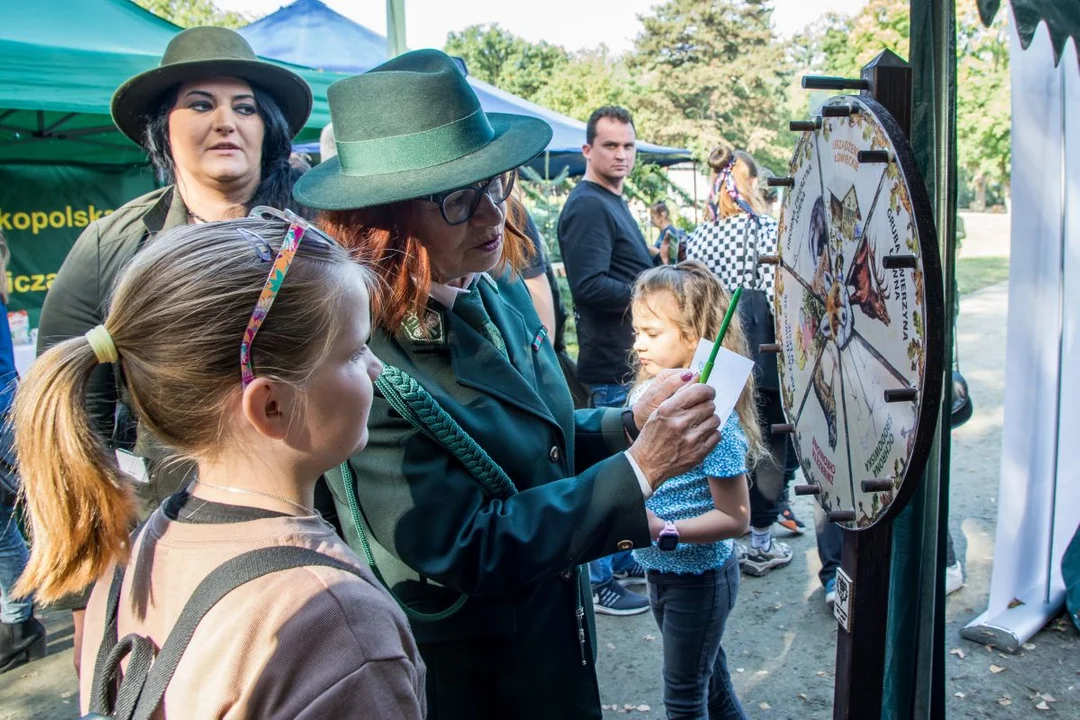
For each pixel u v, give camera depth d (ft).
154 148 6.70
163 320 2.44
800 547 11.55
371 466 3.78
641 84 112.16
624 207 10.86
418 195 3.66
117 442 5.25
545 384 4.69
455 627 4.09
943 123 4.81
